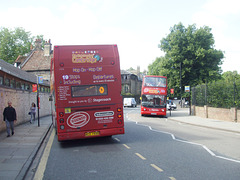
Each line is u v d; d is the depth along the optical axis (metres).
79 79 9.34
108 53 9.64
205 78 42.66
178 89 44.62
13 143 10.33
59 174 5.95
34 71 46.91
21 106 19.38
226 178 5.45
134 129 15.37
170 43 43.91
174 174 5.75
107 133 9.53
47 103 31.45
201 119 23.02
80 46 9.48
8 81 16.19
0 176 5.61
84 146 9.61
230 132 14.21
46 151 8.80
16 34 54.28
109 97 9.56
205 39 43.41
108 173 5.90
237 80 19.86
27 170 6.31
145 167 6.38
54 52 9.30
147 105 26.55
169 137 11.83
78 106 9.30
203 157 7.53
